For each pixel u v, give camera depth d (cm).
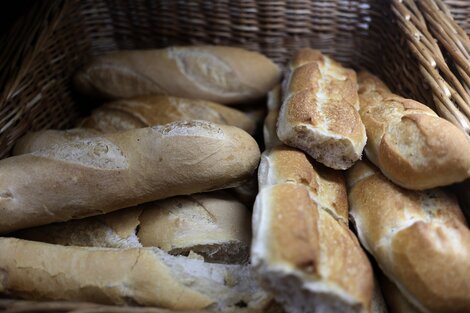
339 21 53
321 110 40
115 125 48
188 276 35
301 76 45
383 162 38
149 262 35
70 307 32
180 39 55
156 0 53
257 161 41
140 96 52
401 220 36
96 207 39
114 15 55
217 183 40
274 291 32
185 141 39
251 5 52
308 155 40
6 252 36
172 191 40
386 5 50
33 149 45
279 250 30
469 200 37
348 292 31
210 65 51
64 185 38
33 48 47
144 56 52
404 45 47
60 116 54
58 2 50
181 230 39
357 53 55
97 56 54
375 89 47
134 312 31
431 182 36
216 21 53
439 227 34
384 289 37
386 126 39
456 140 35
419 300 33
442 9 47
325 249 32
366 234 37
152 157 39
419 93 44
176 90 52
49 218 39
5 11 52
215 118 49
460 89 40
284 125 40
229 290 35
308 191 36
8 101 45
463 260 33
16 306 32
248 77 51
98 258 36
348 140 38
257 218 33
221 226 39
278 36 54
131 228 40
